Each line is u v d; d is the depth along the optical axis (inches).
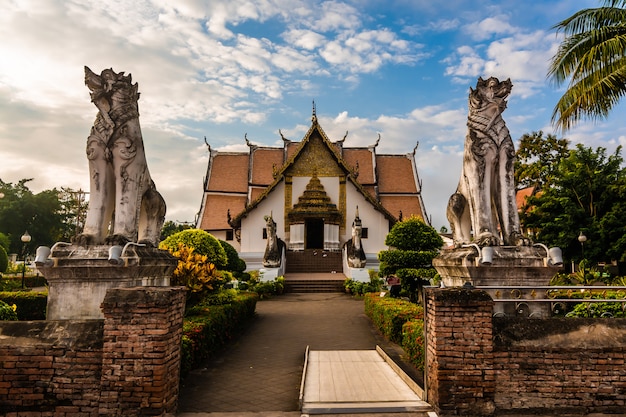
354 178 1175.0
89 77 305.3
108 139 305.3
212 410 232.8
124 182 307.3
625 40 457.7
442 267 339.9
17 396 207.5
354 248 999.0
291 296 853.2
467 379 212.2
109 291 212.2
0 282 887.7
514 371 215.8
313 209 1146.0
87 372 208.4
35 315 523.2
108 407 203.5
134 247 293.9
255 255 1125.7
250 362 346.0
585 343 217.9
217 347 388.5
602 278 680.4
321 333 478.3
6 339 212.2
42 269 278.5
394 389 263.0
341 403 237.1
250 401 248.2
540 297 299.6
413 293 641.0
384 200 1320.1
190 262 411.5
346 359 349.7
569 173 914.7
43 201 2038.6
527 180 1339.8
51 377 208.5
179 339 229.0
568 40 519.5
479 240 315.6
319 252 1123.9
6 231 1948.8
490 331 215.3
